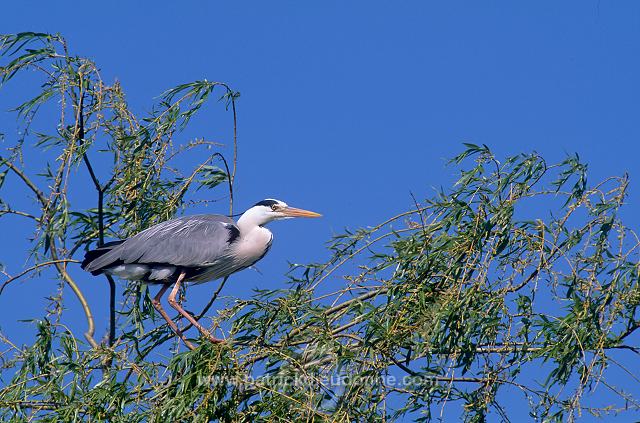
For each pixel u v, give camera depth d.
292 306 11.03
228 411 10.52
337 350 10.45
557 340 10.88
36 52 13.00
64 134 13.12
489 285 10.91
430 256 10.96
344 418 10.03
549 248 11.17
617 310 10.81
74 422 10.55
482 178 11.38
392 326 10.59
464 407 10.62
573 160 11.50
